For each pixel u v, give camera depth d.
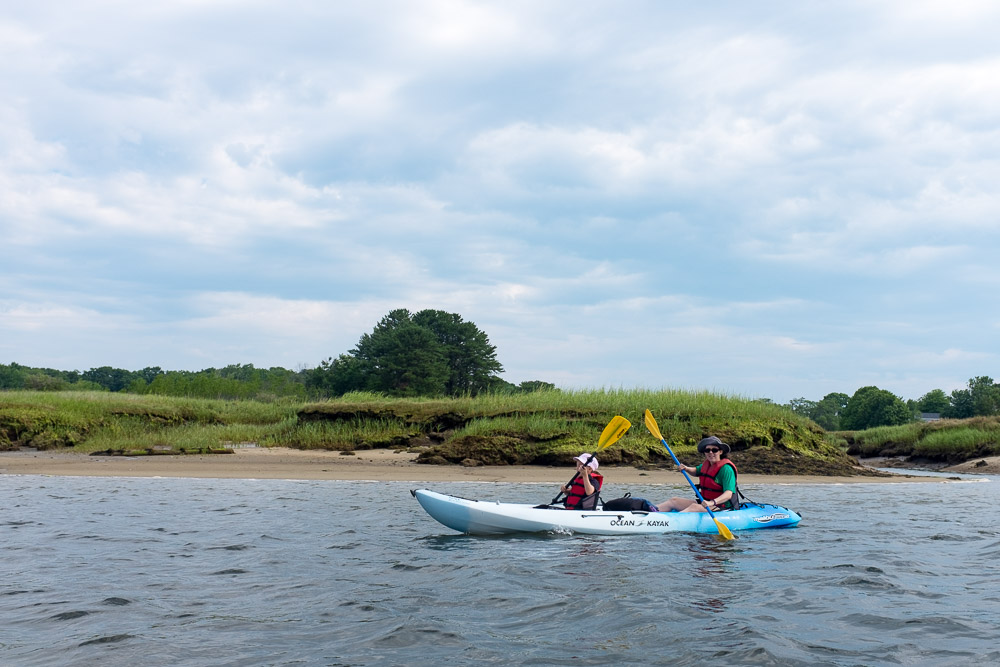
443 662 4.41
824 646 4.80
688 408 20.88
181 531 9.20
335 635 4.93
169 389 55.03
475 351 67.62
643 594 6.11
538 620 5.32
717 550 8.21
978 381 94.75
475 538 8.89
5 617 5.32
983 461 24.06
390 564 7.31
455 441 19.33
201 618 5.33
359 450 21.59
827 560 7.67
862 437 36.31
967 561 7.73
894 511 12.05
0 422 22.17
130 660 4.41
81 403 25.28
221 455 20.08
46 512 10.80
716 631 5.07
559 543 8.60
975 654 4.66
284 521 10.14
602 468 18.23
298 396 51.06
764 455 19.64
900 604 5.88
